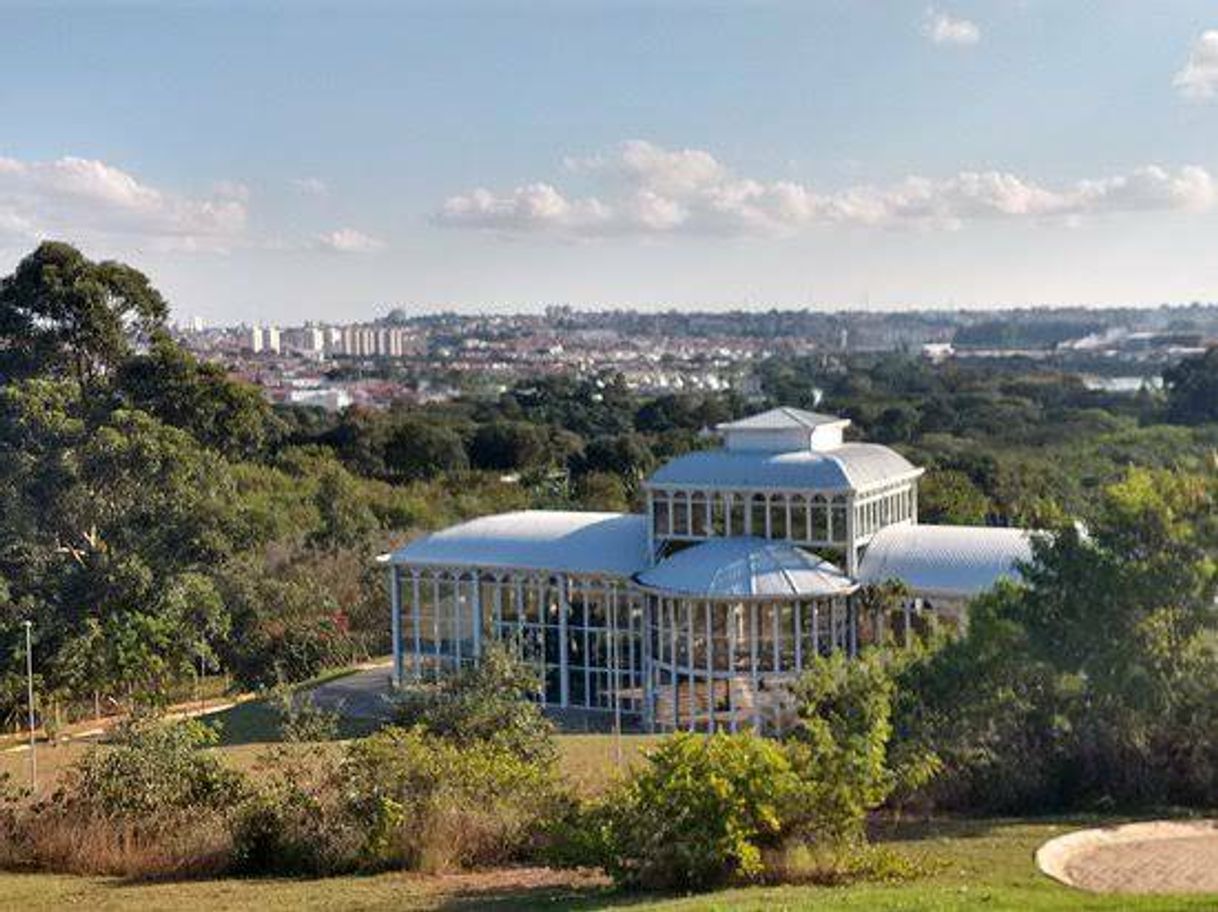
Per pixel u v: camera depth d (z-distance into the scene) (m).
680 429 131.88
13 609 56.81
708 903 21.31
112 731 41.22
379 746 29.73
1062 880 23.14
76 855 29.45
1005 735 31.09
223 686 64.56
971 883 23.02
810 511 51.62
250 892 26.39
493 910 23.53
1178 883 22.94
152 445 64.25
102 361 84.12
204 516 65.19
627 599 54.25
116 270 83.31
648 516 54.28
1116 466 89.38
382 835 28.50
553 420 151.25
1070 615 31.91
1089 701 31.45
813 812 24.33
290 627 65.12
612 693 54.66
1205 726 30.55
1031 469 87.81
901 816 29.86
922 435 118.81
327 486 92.00
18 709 55.69
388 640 71.06
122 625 57.66
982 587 48.47
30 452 64.12
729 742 24.81
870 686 27.77
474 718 37.28
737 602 49.38
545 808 29.22
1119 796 30.17
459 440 119.62
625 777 28.69
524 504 94.50
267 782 32.50
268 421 102.12
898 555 51.00
